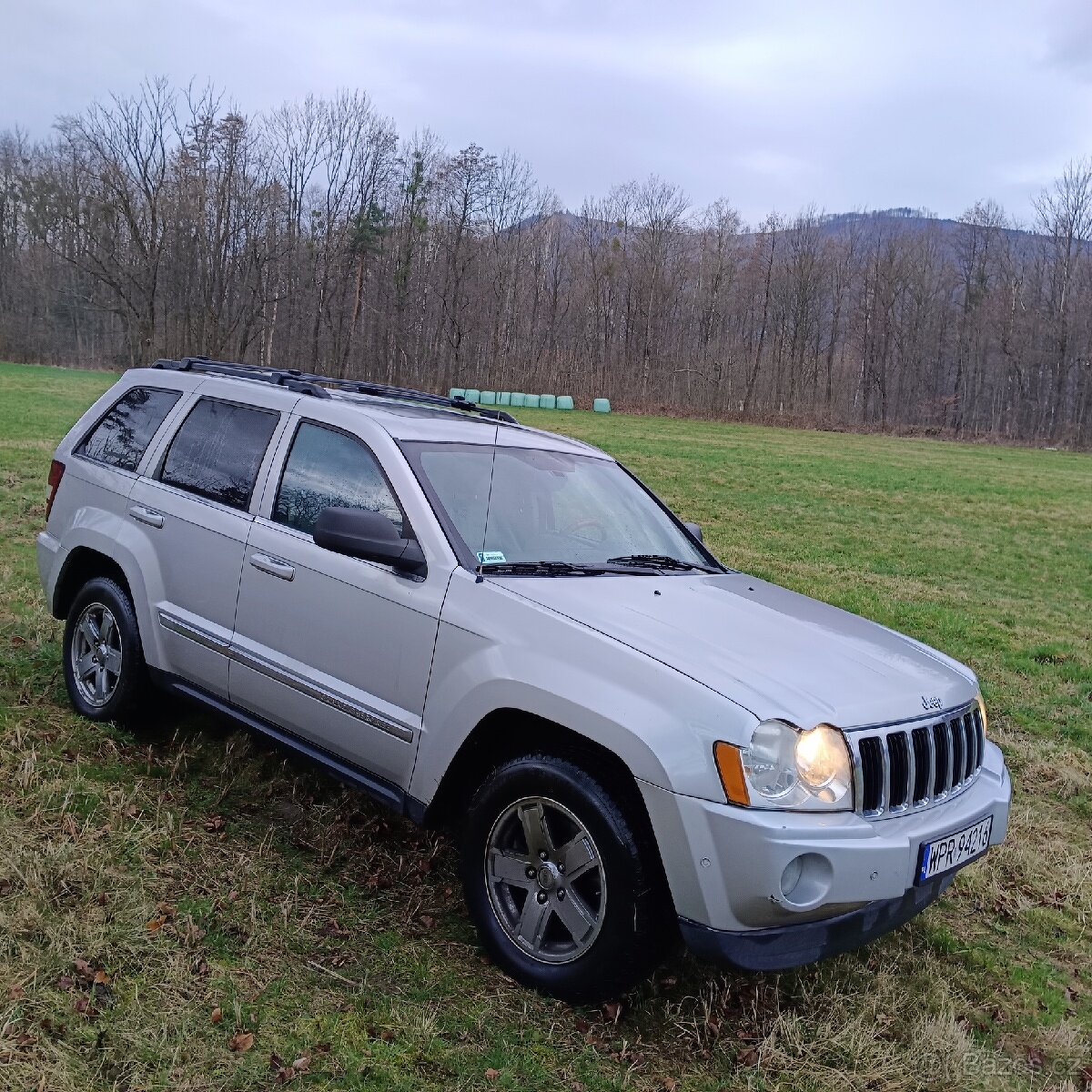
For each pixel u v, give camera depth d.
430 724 3.69
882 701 3.41
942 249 96.88
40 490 13.45
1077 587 15.60
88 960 3.21
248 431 4.79
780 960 3.08
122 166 45.06
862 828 3.12
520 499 4.38
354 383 5.34
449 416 5.01
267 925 3.62
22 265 69.69
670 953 3.36
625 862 3.19
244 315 50.06
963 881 4.98
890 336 90.69
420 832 4.60
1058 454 60.94
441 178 66.62
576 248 80.50
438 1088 2.91
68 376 51.00
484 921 3.58
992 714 8.28
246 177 48.62
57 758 4.71
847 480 29.88
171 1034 2.95
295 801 4.73
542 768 3.40
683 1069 3.19
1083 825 6.09
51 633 6.53
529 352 76.00
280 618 4.27
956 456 47.81
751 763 3.05
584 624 3.48
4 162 69.62
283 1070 2.87
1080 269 83.44
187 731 5.30
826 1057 3.36
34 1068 2.70
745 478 28.50
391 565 3.87
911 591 13.93
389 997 3.31
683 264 83.38
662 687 3.21
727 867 3.01
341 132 55.88
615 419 59.53
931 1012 3.75
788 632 3.84
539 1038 3.21
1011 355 85.31
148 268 46.16
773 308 88.88
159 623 4.83
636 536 4.72
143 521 4.99
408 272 66.44
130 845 3.97
